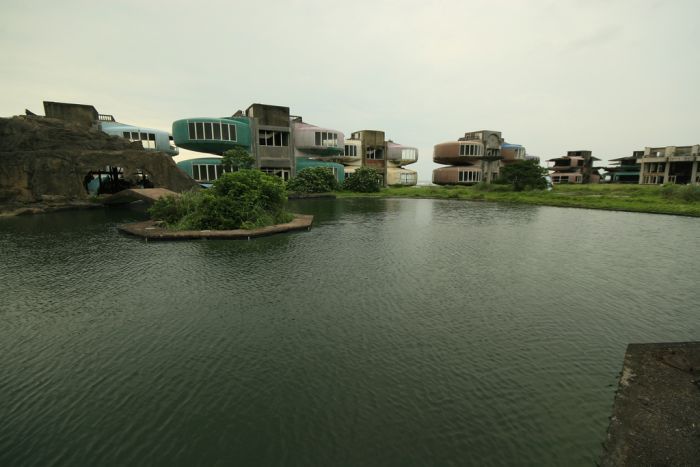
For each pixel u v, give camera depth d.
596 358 6.95
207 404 5.57
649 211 30.84
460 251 16.23
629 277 12.31
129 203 38.25
